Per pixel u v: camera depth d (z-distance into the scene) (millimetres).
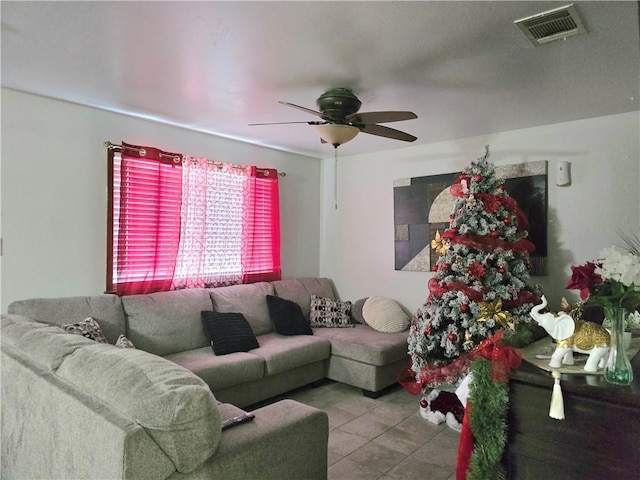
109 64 2443
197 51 2258
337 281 5141
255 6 1812
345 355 3768
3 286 2887
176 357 3213
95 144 3303
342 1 1764
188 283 3865
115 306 3172
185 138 3877
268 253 4547
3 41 2164
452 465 2553
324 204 5266
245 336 3504
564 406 1334
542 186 3598
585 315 2535
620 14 1849
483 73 2516
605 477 1268
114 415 1435
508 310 3018
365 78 2600
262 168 4512
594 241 3373
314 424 1892
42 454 1763
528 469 1410
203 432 1459
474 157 4020
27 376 1868
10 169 2908
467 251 3139
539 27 1974
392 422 3150
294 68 2465
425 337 3107
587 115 3332
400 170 4566
